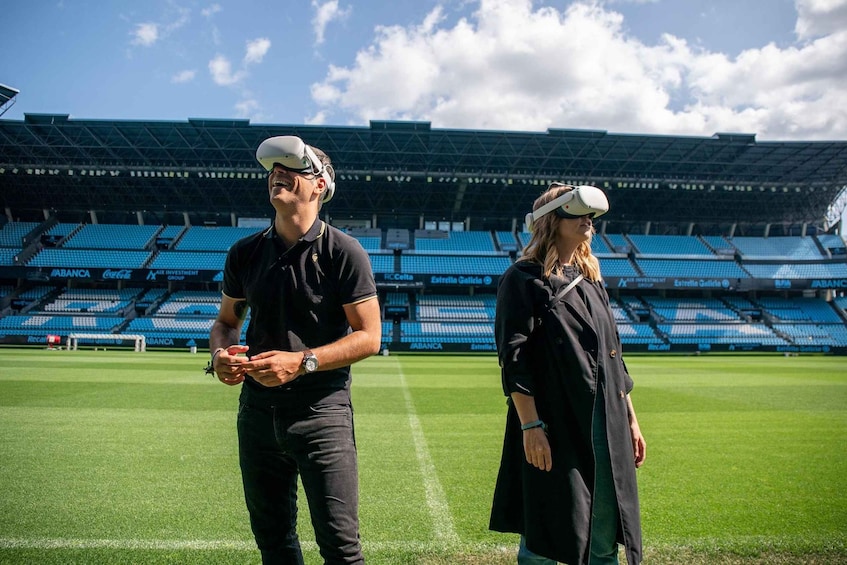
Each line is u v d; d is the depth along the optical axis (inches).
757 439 277.7
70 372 578.9
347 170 1304.1
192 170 1279.5
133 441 255.1
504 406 389.4
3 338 1185.4
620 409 90.5
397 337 1277.1
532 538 85.5
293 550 89.9
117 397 398.6
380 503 172.6
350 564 80.2
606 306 95.4
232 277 94.3
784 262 1493.6
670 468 218.4
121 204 1494.8
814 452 248.2
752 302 1469.0
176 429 285.1
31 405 357.7
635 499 88.4
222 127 1177.4
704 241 1573.6
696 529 149.8
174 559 127.9
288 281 85.9
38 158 1275.8
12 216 1515.7
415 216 1553.9
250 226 1555.1
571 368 86.9
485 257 1471.5
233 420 312.2
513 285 90.5
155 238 1465.3
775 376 646.5
